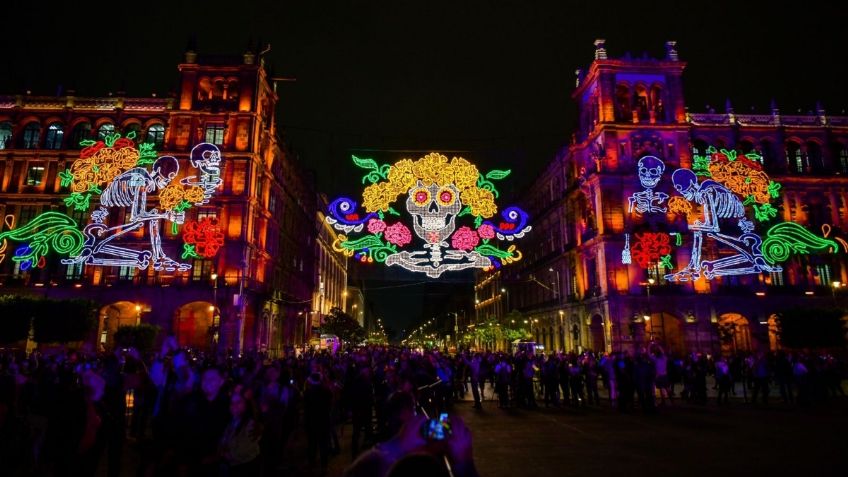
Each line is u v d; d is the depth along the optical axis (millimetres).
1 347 38969
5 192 52312
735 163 51656
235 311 47844
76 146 53938
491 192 26781
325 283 95875
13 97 54281
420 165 26422
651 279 48906
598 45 56094
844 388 32812
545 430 17562
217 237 46156
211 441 6824
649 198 50250
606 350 50188
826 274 54531
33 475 10219
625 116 55594
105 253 48625
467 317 136625
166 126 53562
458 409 23875
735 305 51438
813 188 56938
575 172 62281
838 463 12328
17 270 50531
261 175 56094
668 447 14414
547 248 73750
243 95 53438
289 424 12922
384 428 11891
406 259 26281
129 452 13883
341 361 24594
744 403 25078
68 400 8172
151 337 40406
